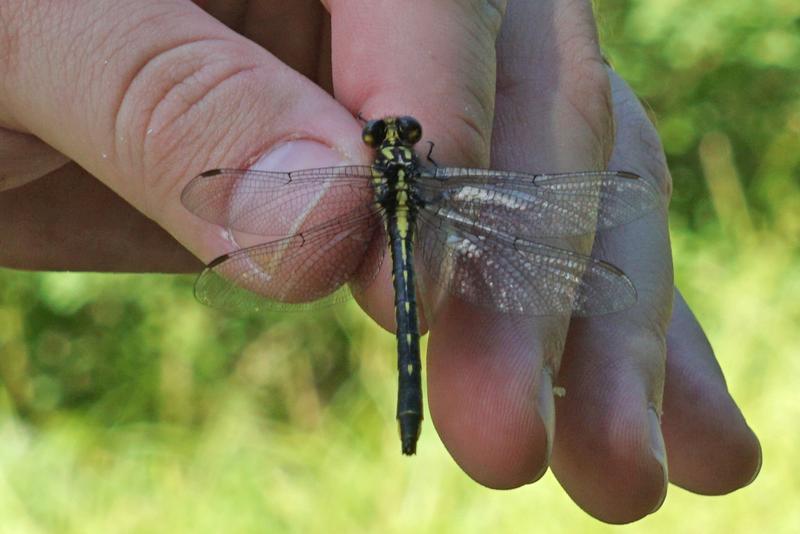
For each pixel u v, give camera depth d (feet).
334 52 1.30
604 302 1.31
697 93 2.75
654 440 1.34
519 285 1.32
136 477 1.90
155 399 2.14
